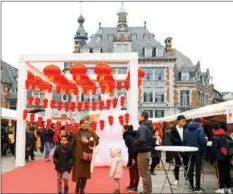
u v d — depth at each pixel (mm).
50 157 19422
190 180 9422
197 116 15445
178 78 57125
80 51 59406
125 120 14531
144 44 56250
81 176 8398
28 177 11578
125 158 14414
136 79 14977
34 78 15461
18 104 15422
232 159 9102
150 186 8172
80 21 67375
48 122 16641
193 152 9445
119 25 54906
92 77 17703
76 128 15406
